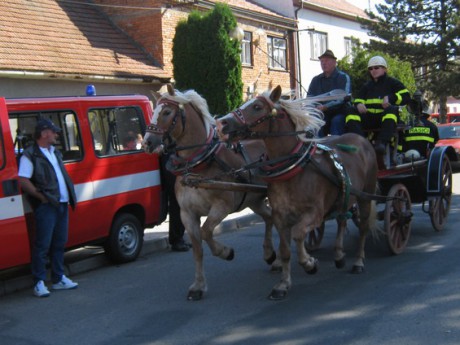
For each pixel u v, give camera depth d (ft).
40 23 50.01
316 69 82.28
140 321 17.76
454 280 19.83
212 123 19.90
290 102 18.16
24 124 22.49
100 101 25.13
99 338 16.51
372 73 25.81
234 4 66.33
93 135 24.64
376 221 22.90
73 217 23.45
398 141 28.07
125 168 25.82
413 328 15.51
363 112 24.57
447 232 28.73
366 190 22.86
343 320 16.56
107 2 58.23
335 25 87.86
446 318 16.14
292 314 17.43
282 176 17.88
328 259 24.77
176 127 18.94
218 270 23.82
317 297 19.07
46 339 16.70
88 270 25.53
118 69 50.44
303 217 18.42
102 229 24.82
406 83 65.36
